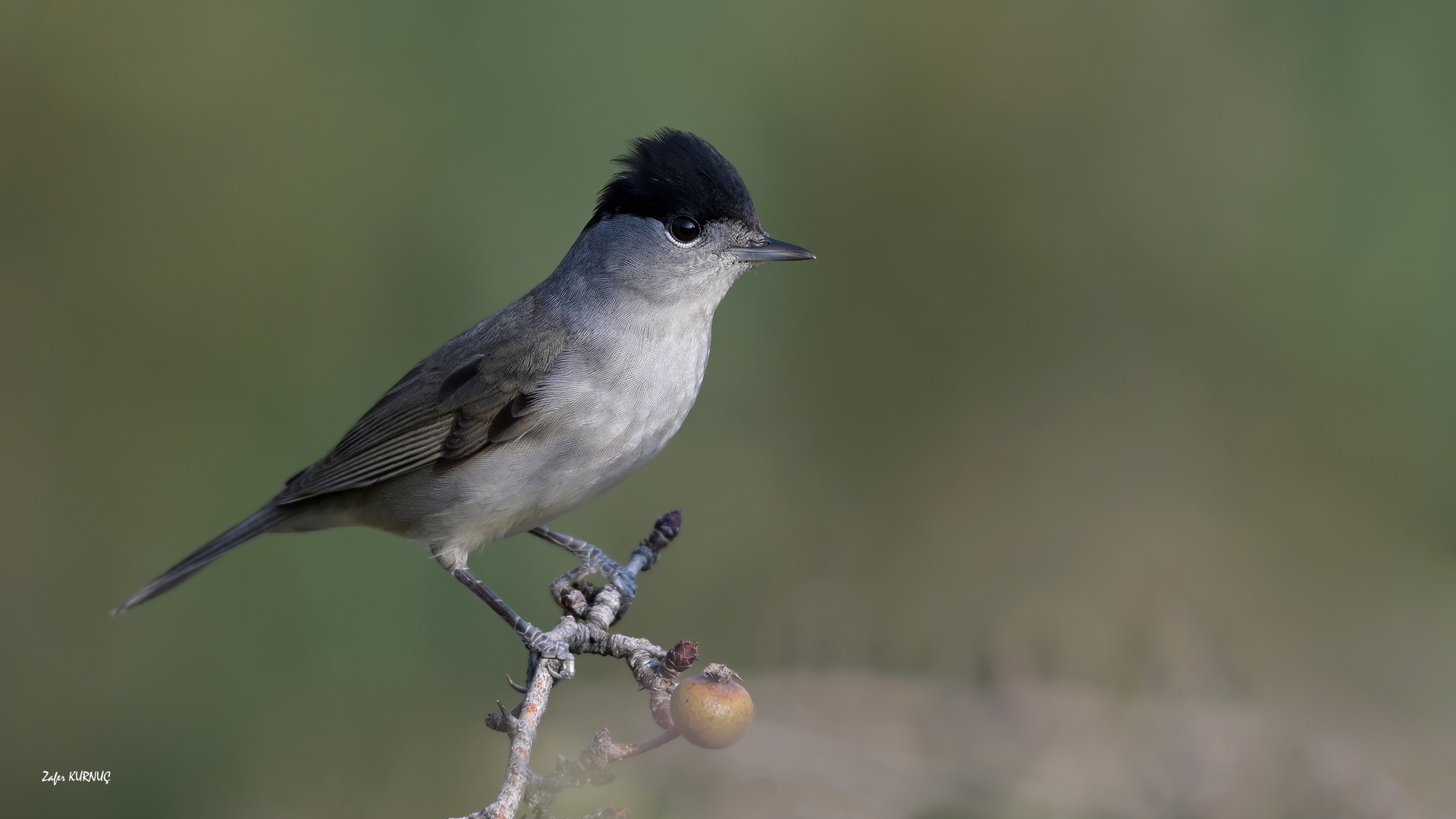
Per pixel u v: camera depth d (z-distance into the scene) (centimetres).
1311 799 786
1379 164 1288
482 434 753
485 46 1184
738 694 517
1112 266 1371
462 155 1180
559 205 1177
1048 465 1362
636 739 974
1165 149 1358
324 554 1046
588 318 764
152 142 1173
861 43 1305
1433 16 1265
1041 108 1356
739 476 1293
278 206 1179
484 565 1068
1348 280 1315
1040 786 792
